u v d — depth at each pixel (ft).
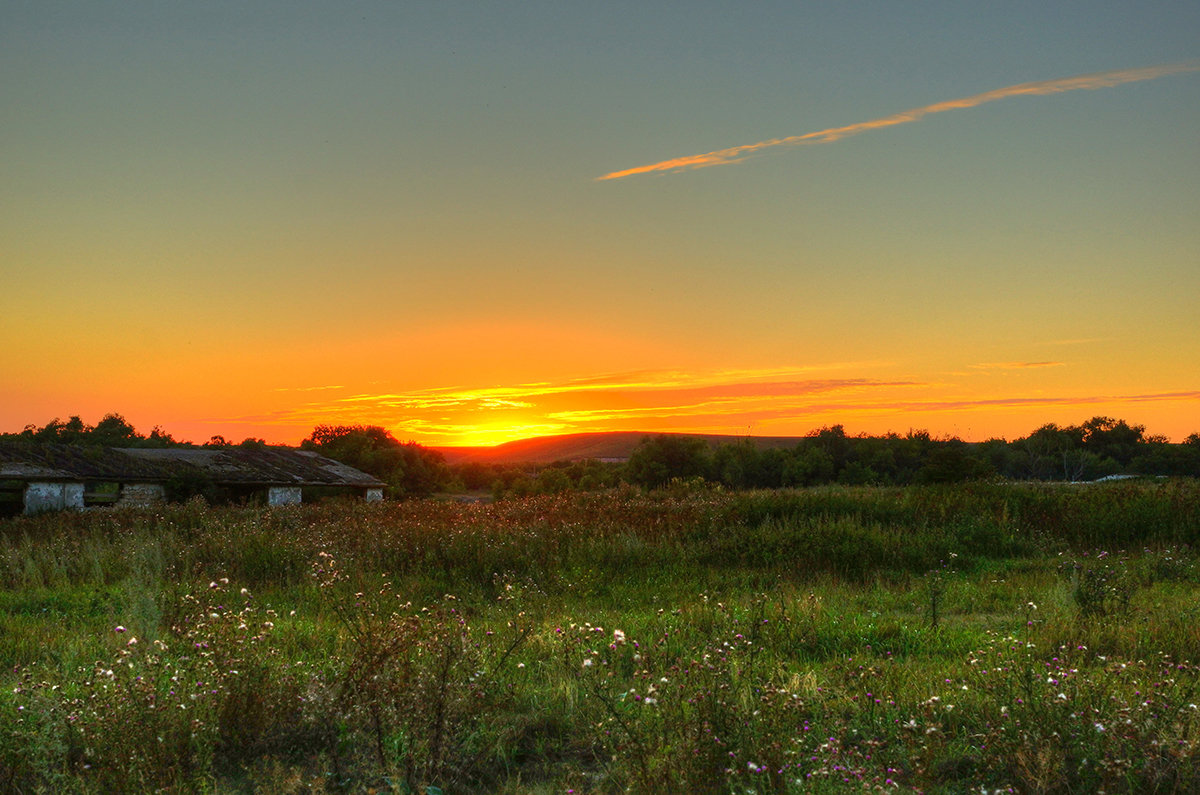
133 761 14.93
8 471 99.09
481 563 45.29
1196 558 45.78
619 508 69.67
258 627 21.58
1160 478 107.24
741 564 46.57
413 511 77.71
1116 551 50.72
